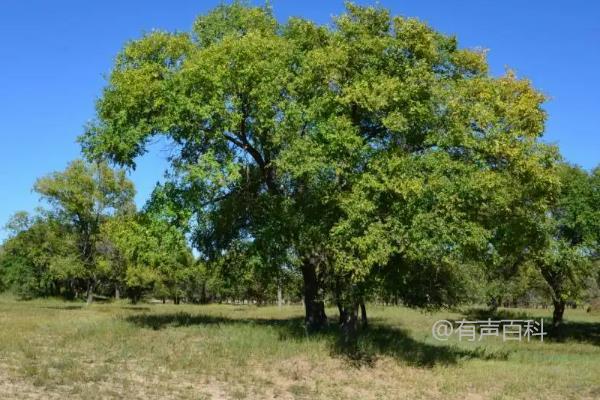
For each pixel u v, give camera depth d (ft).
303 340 63.82
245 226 81.15
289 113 61.00
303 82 62.75
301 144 57.82
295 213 64.64
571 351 90.02
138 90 67.97
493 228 67.51
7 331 65.72
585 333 120.47
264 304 248.52
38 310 120.88
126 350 54.54
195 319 87.25
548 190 71.31
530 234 79.05
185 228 69.67
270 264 75.31
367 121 63.41
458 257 61.05
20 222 166.50
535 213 74.95
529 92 70.90
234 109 67.56
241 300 304.50
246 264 84.89
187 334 66.85
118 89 70.28
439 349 71.10
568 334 117.39
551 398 49.52
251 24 76.59
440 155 56.75
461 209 58.29
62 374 42.32
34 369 42.45
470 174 56.95
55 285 231.71
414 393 47.91
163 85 68.08
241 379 46.39
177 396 39.47
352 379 50.85
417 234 52.47
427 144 59.93
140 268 173.88
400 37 63.00
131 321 80.53
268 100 63.21
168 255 71.72
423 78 58.80
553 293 113.50
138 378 43.80
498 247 73.31
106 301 229.25
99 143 73.46
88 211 160.04
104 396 37.27
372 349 62.39
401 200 54.34
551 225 88.02
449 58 67.87
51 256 163.63
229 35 69.77
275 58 65.92
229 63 64.90
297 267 78.54
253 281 91.50
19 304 160.86
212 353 55.11
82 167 160.25
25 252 178.40
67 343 57.72
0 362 45.73
